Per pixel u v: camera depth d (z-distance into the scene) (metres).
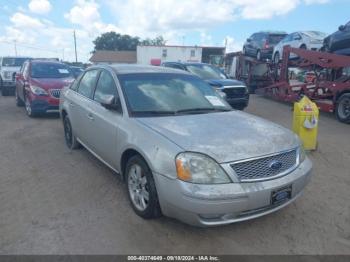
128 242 3.25
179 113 4.11
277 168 3.25
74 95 5.73
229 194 2.94
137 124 3.72
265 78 17.62
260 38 18.16
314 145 6.58
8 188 4.48
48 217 3.70
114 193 4.33
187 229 3.48
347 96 9.83
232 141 3.27
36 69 10.34
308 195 4.42
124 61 69.94
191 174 3.00
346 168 5.61
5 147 6.45
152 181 3.36
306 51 11.98
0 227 3.48
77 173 5.04
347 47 10.48
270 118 10.81
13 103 13.01
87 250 3.11
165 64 13.16
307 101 6.42
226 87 10.88
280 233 3.46
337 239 3.38
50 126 8.45
